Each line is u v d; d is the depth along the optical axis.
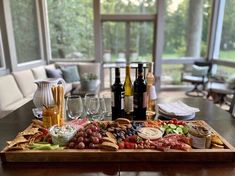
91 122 1.16
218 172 0.82
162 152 0.89
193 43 5.34
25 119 1.37
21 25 4.19
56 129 1.01
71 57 5.39
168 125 1.14
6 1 3.57
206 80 4.77
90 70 4.78
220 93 3.94
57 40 5.29
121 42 5.32
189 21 5.18
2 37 3.61
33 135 1.03
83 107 1.41
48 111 1.16
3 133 1.16
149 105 1.46
